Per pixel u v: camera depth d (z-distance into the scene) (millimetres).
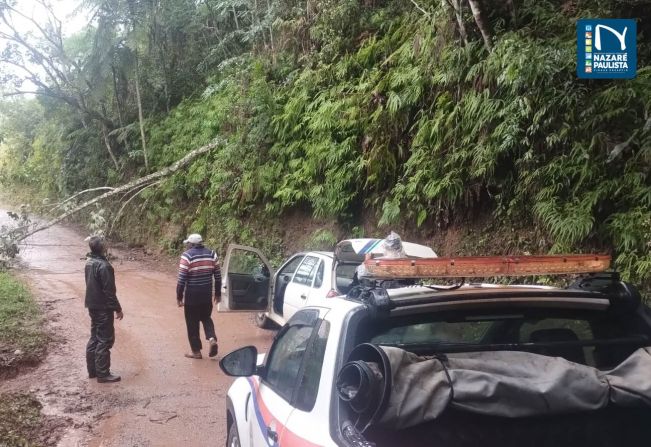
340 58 14297
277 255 14875
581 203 7664
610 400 2689
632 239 7043
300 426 2799
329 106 12867
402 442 2688
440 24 10141
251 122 16312
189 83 25047
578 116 7914
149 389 7395
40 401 6996
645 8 8023
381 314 2879
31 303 12094
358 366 2432
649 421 2885
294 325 3717
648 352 2830
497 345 3025
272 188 15312
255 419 3693
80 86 27750
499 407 2557
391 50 12836
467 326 3256
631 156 7539
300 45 15930
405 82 11336
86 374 8008
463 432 2732
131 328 10680
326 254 8211
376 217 12180
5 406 6785
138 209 24328
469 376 2578
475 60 9711
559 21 8688
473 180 9688
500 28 9609
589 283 3418
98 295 7652
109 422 6363
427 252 7746
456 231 10328
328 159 12727
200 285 8547
